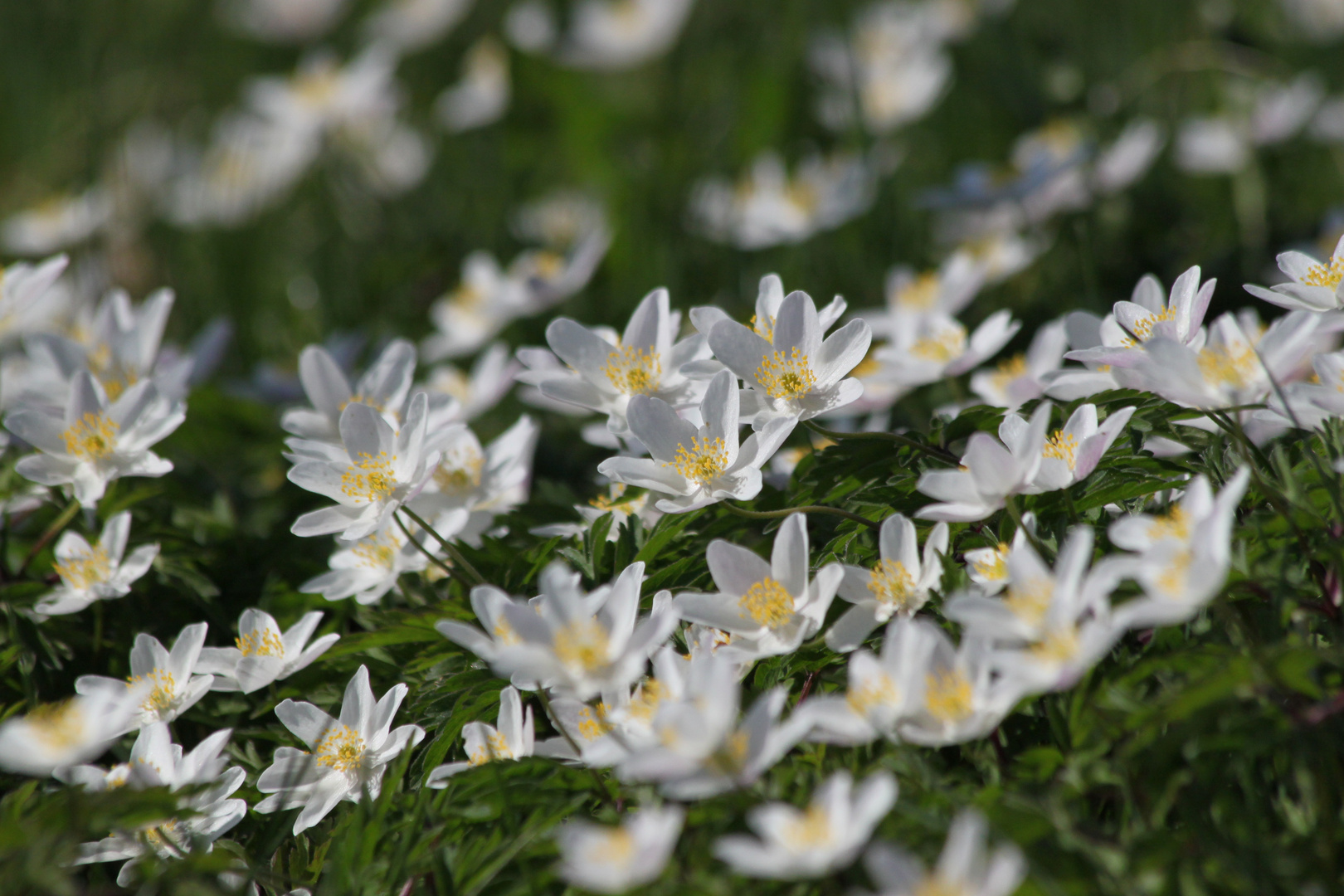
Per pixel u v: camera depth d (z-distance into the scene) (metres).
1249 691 1.07
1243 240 1.39
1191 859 1.07
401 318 1.62
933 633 1.07
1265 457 1.13
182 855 1.11
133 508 1.22
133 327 1.24
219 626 1.20
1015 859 1.03
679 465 1.13
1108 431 1.11
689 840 1.09
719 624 1.10
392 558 1.18
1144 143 1.39
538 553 1.17
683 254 1.61
